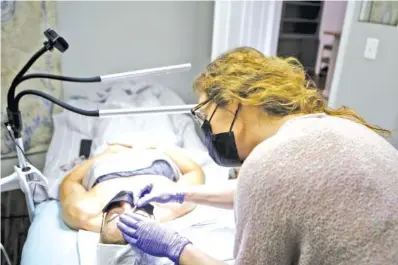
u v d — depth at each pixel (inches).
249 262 24.2
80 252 46.6
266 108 29.8
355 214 22.0
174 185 51.8
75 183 59.1
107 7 86.0
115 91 86.1
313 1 199.3
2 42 72.8
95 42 87.2
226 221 54.7
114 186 54.2
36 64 78.8
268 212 23.6
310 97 31.0
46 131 84.7
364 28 72.7
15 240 78.8
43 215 55.9
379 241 21.6
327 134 25.2
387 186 23.1
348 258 21.7
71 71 86.0
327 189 22.6
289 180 23.4
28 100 79.8
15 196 79.7
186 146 78.8
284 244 23.5
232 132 32.9
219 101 32.3
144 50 94.2
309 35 203.8
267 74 31.6
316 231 22.4
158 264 39.3
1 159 79.9
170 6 93.4
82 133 78.0
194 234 51.4
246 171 25.7
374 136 27.1
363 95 75.3
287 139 25.4
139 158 60.5
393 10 66.2
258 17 84.9
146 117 79.5
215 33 85.0
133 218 37.3
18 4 72.9
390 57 68.2
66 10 81.2
